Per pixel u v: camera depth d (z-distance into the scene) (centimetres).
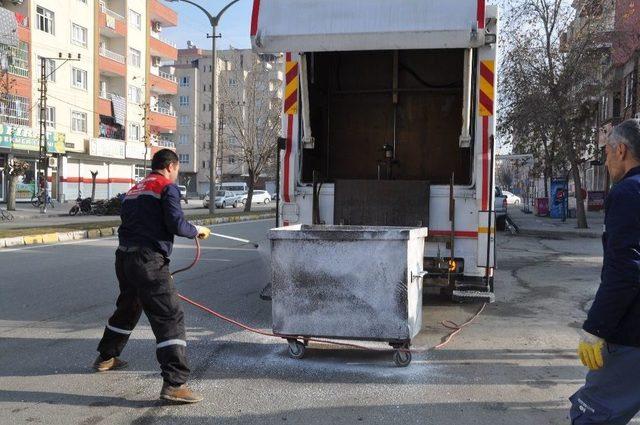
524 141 2333
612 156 280
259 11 589
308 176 712
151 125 5506
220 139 5625
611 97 3066
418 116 789
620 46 2138
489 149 622
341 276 501
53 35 4128
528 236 1936
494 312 738
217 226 2230
